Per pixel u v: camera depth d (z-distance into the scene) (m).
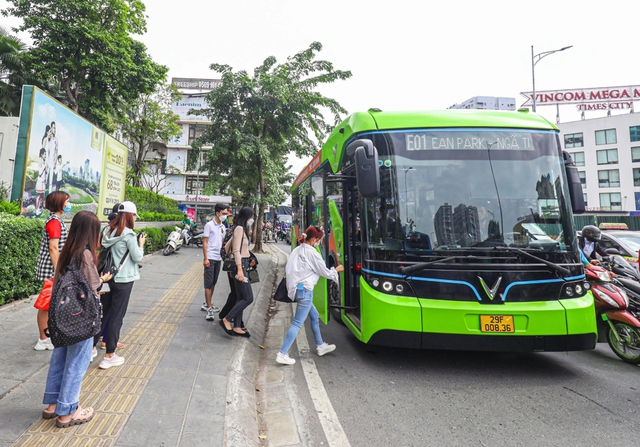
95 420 2.65
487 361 4.45
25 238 5.75
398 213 4.02
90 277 2.58
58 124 8.95
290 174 18.42
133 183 26.41
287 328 5.97
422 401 3.41
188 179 41.06
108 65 18.75
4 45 18.33
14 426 2.51
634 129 45.25
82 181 10.34
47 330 2.52
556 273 3.80
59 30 18.17
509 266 3.75
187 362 3.84
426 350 4.85
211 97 14.15
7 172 10.12
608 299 4.52
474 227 3.94
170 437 2.52
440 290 3.76
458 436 2.83
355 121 4.60
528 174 4.14
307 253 4.30
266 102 14.20
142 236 3.88
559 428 2.96
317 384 3.78
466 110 4.54
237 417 2.90
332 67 14.58
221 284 8.34
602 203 46.94
